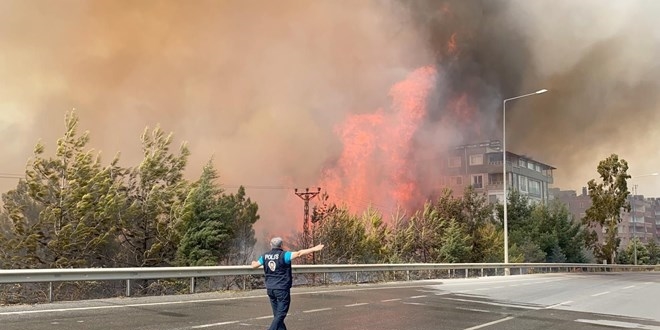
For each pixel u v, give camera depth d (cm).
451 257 3509
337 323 1008
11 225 2261
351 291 1727
